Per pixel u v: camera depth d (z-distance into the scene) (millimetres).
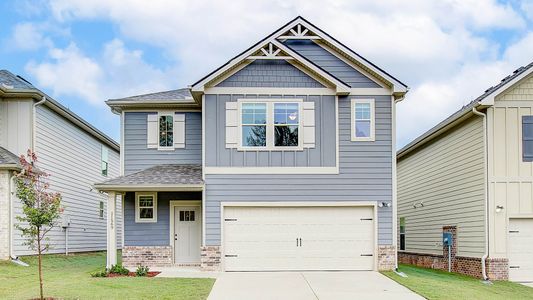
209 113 17578
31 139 19297
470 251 18375
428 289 13836
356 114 17719
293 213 17531
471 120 18516
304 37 18234
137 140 19641
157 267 18297
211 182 17406
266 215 17484
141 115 19719
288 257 17391
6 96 19297
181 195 18906
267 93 17672
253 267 17312
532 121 17391
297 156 17547
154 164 19562
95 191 26891
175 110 19750
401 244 27188
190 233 18906
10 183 17703
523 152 17297
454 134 20094
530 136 17359
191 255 18844
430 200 22688
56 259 20391
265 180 17438
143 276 15766
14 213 17891
